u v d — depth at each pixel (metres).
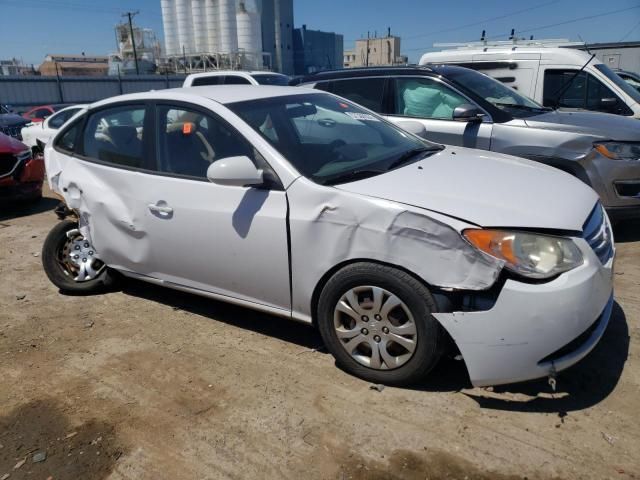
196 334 3.65
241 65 48.66
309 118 3.63
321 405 2.82
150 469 2.46
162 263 3.63
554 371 2.52
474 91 5.66
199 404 2.89
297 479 2.36
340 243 2.79
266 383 3.04
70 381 3.18
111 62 52.19
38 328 3.87
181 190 3.39
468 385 2.90
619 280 4.16
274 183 3.05
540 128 5.12
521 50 8.28
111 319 3.95
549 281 2.48
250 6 48.53
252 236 3.09
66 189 4.10
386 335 2.81
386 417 2.70
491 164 3.39
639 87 11.41
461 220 2.54
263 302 3.25
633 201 4.89
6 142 7.19
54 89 33.88
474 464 2.38
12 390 3.12
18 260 5.42
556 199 2.83
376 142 3.67
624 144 4.82
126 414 2.84
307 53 71.25
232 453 2.53
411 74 6.02
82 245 4.41
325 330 3.00
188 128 3.47
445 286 2.56
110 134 3.91
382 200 2.71
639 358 3.06
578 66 7.79
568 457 2.38
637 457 2.37
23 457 2.58
